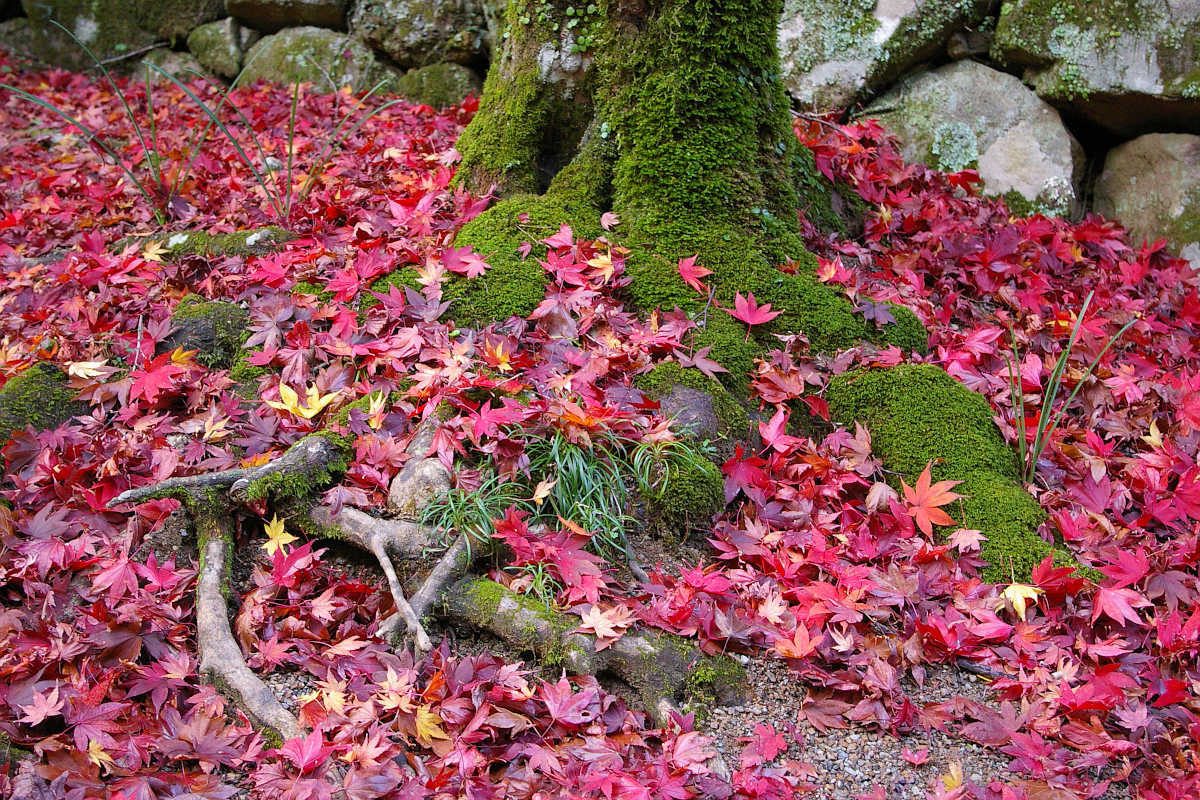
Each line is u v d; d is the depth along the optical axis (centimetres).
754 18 330
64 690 199
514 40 353
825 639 227
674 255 324
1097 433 315
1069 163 469
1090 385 324
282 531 236
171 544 236
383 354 277
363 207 377
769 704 217
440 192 366
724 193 331
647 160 330
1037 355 346
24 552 227
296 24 623
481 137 365
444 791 185
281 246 349
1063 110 478
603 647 213
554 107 351
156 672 206
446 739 194
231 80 633
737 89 331
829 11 488
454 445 245
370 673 210
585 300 297
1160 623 226
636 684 213
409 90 585
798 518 259
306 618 222
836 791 197
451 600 224
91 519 239
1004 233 383
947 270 381
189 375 284
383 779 183
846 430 288
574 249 311
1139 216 463
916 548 251
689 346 295
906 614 236
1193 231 440
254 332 300
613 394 267
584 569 224
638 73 329
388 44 590
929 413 287
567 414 242
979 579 246
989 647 233
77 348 297
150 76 651
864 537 251
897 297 350
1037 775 200
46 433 265
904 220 402
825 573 244
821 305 321
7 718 192
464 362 264
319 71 595
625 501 251
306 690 210
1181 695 216
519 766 194
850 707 215
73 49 666
